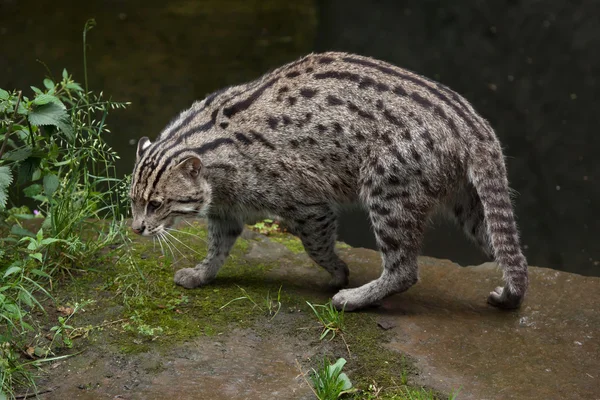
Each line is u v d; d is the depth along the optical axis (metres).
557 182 9.17
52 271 5.20
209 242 5.34
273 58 11.84
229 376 4.40
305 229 5.25
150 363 4.48
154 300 5.11
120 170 8.35
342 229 8.37
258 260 5.82
